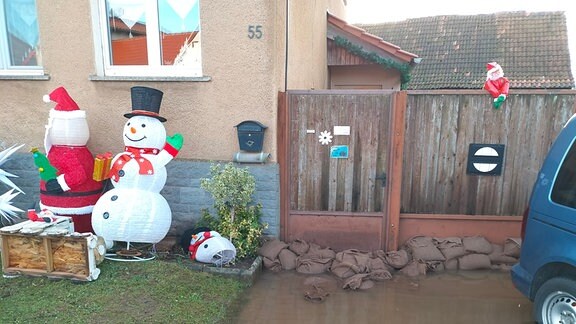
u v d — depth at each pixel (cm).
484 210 485
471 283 425
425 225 494
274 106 462
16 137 528
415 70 1247
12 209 477
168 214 429
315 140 480
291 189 492
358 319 357
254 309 369
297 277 435
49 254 379
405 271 446
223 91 466
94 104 498
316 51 732
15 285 371
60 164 436
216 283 395
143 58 499
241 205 449
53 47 493
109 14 493
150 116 415
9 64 533
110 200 407
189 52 487
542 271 311
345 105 470
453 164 479
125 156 412
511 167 472
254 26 446
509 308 376
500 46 1251
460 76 1184
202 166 480
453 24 1385
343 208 492
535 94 452
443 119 470
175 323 321
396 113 462
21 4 518
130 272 397
